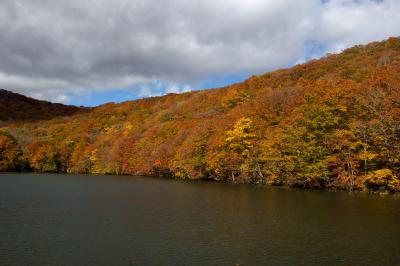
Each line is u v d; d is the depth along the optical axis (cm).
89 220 3862
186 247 2900
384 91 6044
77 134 15575
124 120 17638
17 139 14962
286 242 2980
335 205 4412
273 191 5941
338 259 2575
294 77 11669
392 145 5212
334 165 5741
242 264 2520
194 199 5266
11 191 6538
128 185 7644
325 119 5838
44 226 3609
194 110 13500
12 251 2834
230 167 7581
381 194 5206
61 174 12231
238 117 8394
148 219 3888
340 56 11944
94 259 2652
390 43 11362
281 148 6425
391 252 2688
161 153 10088
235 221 3728
